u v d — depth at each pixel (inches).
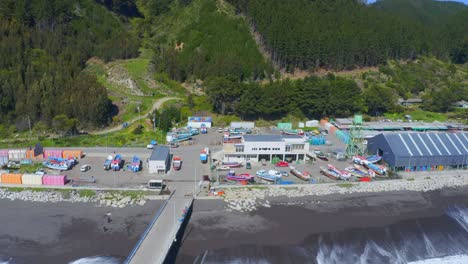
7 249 2733.8
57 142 4894.2
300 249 2842.0
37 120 5659.5
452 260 2790.4
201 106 6471.5
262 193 3560.5
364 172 4040.4
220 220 3152.1
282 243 2901.1
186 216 3102.9
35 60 6899.6
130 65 7834.6
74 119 5334.6
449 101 7086.6
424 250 2906.0
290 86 6594.5
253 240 2915.8
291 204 3442.4
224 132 5398.6
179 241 2856.8
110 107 6136.8
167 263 2568.9
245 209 3324.3
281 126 5812.0
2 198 3398.1
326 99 6289.4
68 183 3629.4
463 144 4466.0
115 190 3491.6
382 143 4456.2
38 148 4205.2
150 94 6939.0
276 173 3855.8
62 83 6028.5
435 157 4247.0
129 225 3031.5
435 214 3415.4
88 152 4520.2
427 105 7229.3
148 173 3909.9
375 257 2800.2
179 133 5226.4
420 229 3169.3
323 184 3740.2
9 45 6825.8
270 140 4362.7
